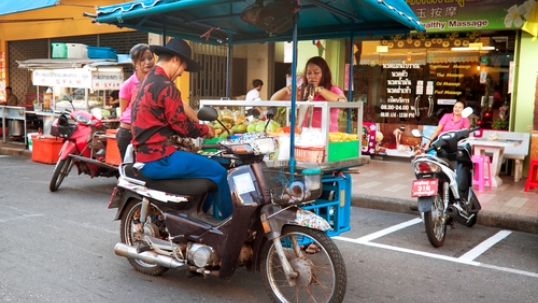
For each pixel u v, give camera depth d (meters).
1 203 7.21
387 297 4.25
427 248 5.71
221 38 6.57
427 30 10.19
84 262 4.87
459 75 10.75
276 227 3.77
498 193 8.26
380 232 6.34
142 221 4.36
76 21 14.30
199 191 4.11
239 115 4.97
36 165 10.86
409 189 8.37
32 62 10.78
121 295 4.13
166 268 4.48
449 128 8.75
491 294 4.38
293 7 4.09
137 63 6.33
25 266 4.71
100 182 9.02
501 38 10.26
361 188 8.41
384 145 11.56
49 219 6.42
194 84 12.12
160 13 4.98
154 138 4.12
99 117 8.15
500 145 8.64
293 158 4.07
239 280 4.51
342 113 4.93
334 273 3.67
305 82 5.71
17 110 12.94
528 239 6.21
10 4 12.54
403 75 11.29
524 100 9.54
